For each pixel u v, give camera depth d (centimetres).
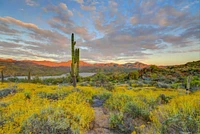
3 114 433
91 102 786
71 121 385
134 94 882
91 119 476
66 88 1034
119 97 743
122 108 550
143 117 480
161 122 386
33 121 356
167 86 2738
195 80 3056
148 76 4909
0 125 370
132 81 3975
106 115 555
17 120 379
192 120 323
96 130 426
